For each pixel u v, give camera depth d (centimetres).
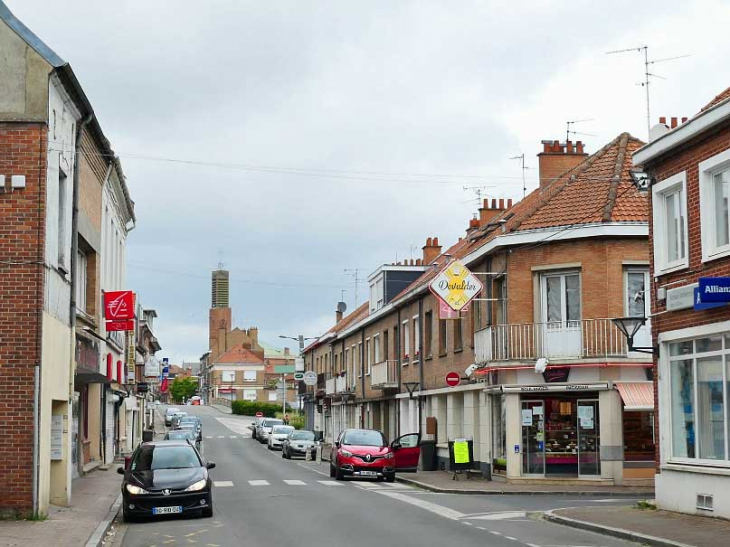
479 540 1448
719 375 1758
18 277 1719
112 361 3553
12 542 1427
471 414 3241
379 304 4831
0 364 1705
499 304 3012
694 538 1421
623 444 2725
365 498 2267
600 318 2734
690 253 1839
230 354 13862
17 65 1756
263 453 5444
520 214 3062
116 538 1596
